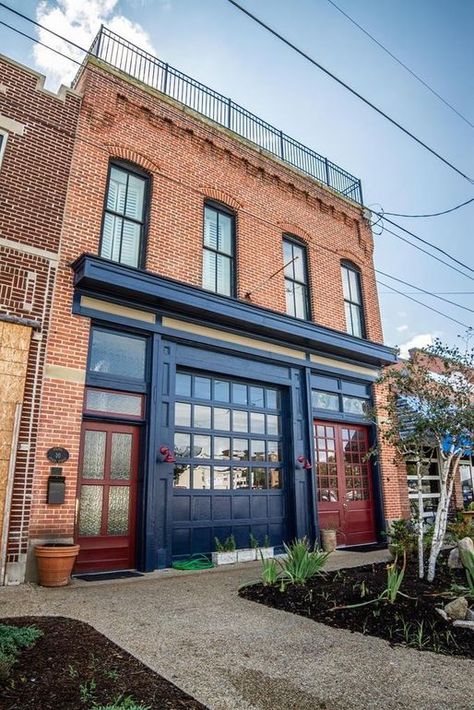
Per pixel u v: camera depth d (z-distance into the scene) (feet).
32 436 23.31
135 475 27.17
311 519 33.88
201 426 30.89
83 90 30.42
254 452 33.22
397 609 16.35
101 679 10.89
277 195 40.04
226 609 17.56
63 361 25.22
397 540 28.99
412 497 42.63
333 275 42.57
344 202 45.62
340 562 28.09
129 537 26.18
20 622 15.08
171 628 15.15
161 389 28.45
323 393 38.68
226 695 10.45
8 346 23.47
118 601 18.54
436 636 14.26
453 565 23.22
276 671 11.85
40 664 11.58
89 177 28.99
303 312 39.73
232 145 37.65
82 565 24.47
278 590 19.67
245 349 33.32
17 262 24.95
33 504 22.66
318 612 16.89
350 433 39.99
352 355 39.70
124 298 27.94
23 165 26.45
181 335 29.96
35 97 27.99
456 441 22.11
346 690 10.82
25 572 21.71
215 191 35.55
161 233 31.42
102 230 29.37
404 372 24.90
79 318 26.35
